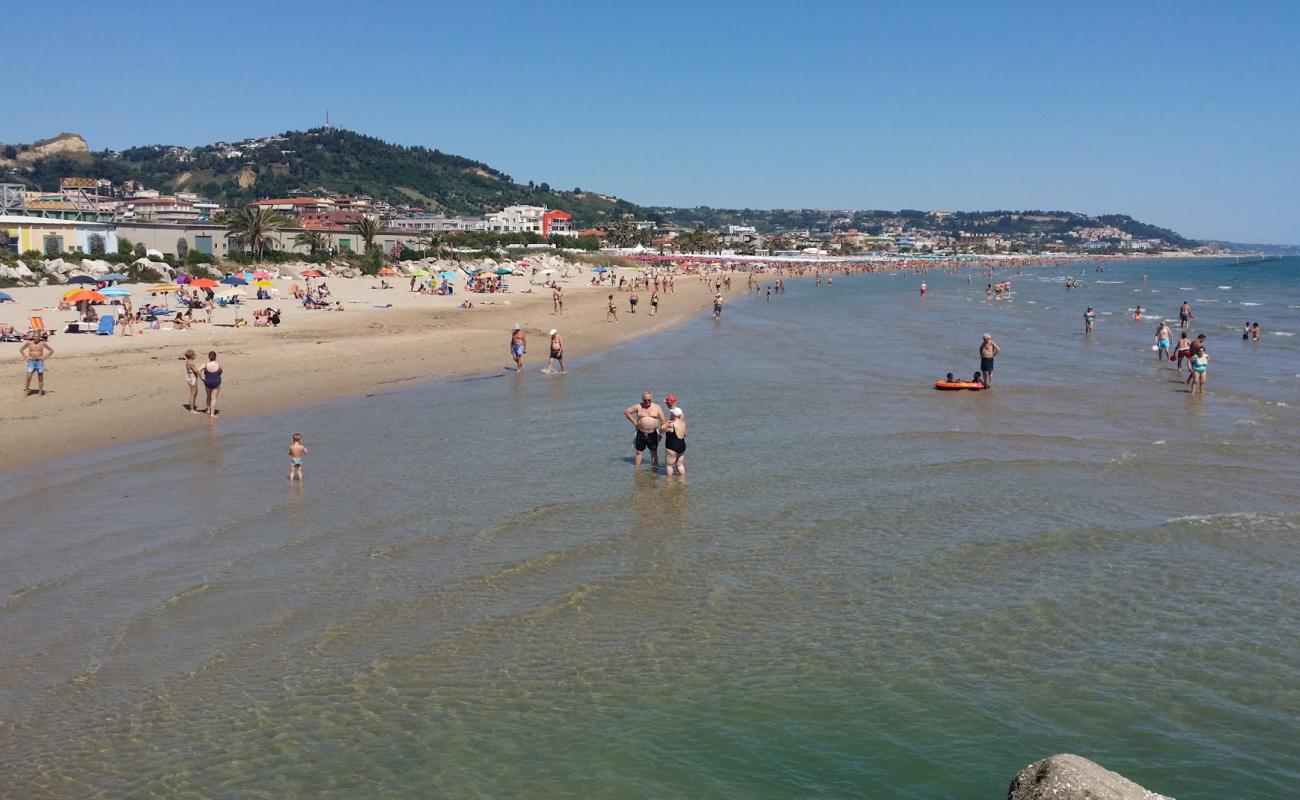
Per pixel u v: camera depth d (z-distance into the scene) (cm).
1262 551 1469
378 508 1723
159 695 1010
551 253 17038
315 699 1003
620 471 2030
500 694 1017
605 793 833
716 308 6819
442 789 839
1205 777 855
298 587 1320
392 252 12825
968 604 1266
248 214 10012
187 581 1337
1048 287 12838
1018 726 945
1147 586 1325
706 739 925
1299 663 1080
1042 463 2083
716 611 1246
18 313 5141
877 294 10944
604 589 1324
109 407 2698
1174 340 4941
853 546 1512
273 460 2119
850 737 927
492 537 1553
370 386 3288
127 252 8494
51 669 1069
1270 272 19825
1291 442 2309
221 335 4556
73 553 1454
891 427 2538
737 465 2086
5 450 2172
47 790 839
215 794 833
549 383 3419
